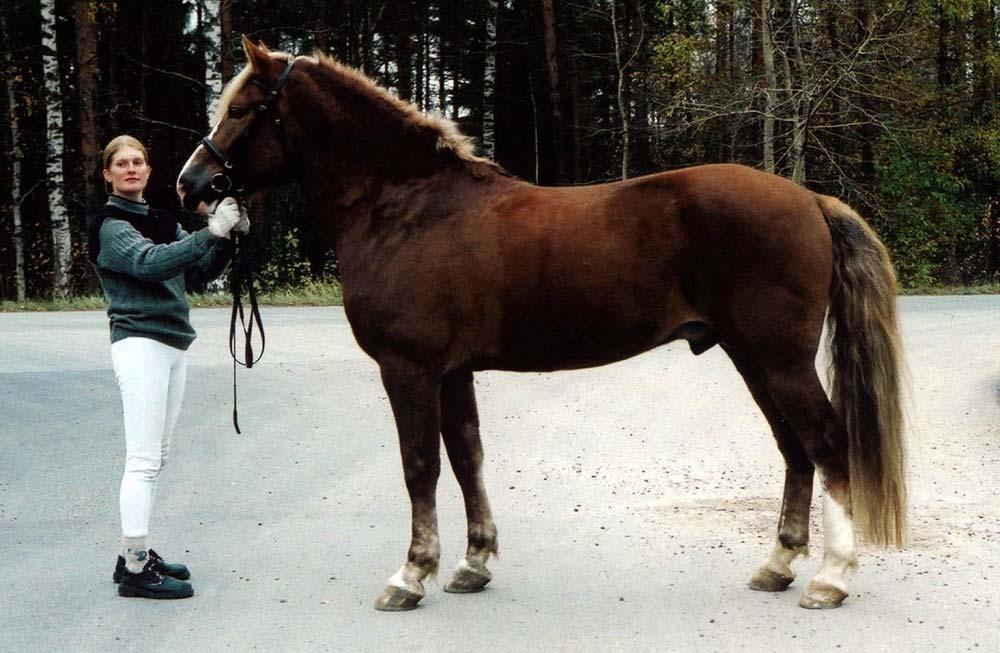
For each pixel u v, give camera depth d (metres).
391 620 4.28
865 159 23.20
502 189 4.58
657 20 28.14
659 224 4.30
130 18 27.67
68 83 27.02
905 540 4.38
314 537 5.52
